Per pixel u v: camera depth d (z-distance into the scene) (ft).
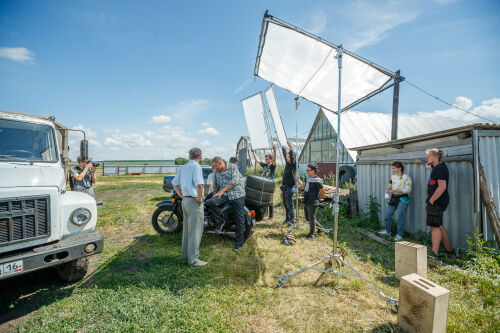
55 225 8.45
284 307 8.38
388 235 15.90
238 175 13.80
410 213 15.97
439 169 11.94
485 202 11.84
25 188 7.88
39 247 8.00
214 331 7.22
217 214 14.26
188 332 7.16
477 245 11.36
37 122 11.50
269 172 20.66
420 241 14.62
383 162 18.04
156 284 9.84
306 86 18.29
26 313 8.04
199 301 8.67
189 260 11.57
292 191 18.52
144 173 128.77
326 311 8.20
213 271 11.04
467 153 12.38
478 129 12.05
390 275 10.80
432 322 6.37
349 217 20.65
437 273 10.64
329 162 44.06
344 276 10.47
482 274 10.03
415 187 15.57
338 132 10.39
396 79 16.14
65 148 12.84
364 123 44.01
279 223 18.83
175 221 16.53
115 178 83.76
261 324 7.55
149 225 19.04
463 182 12.65
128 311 8.04
